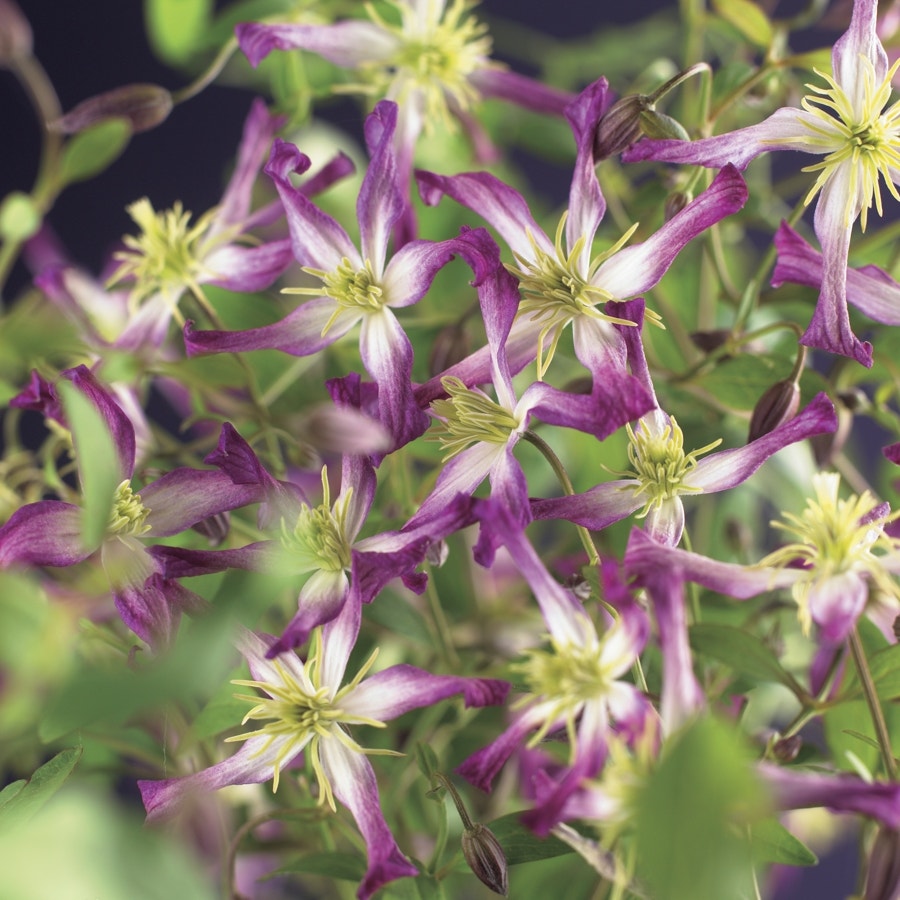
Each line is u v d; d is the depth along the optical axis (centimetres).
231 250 39
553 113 43
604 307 35
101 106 41
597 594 35
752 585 34
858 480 40
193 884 31
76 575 38
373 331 35
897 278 39
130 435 35
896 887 33
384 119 35
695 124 39
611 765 33
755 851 35
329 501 35
